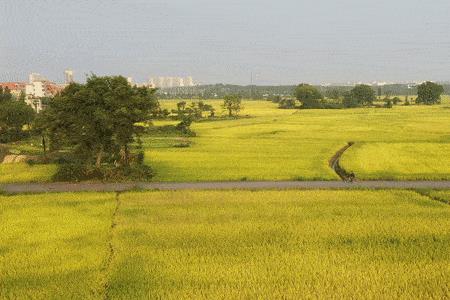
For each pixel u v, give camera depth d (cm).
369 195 4409
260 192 4572
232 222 3534
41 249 2956
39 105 14338
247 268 2623
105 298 2266
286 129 11656
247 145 8569
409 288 2350
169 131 10681
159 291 2316
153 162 6500
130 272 2575
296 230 3322
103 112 5197
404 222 3491
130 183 5119
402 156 7012
